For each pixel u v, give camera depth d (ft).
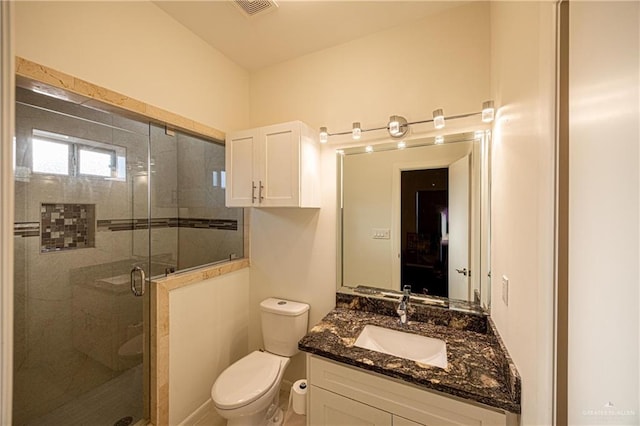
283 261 6.75
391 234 5.60
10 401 1.88
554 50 2.06
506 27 3.52
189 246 7.10
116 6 4.50
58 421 5.30
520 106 2.90
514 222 3.10
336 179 6.10
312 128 6.42
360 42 5.93
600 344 1.51
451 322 4.89
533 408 2.48
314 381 4.29
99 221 5.93
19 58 3.43
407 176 5.46
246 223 7.26
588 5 1.65
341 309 5.86
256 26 5.62
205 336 6.04
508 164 3.40
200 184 7.03
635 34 1.29
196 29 5.73
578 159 1.75
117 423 5.21
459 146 5.03
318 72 6.40
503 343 3.68
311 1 4.94
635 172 1.29
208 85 6.19
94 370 5.51
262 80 7.15
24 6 3.49
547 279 2.11
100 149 5.90
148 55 4.97
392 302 5.44
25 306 5.13
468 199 4.92
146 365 5.18
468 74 4.93
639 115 1.26
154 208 6.63
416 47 5.37
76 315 5.66
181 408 5.47
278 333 6.12
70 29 3.92
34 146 5.16
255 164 5.92
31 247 5.20
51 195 5.41
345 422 4.05
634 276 1.28
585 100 1.68
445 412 3.40
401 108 5.49
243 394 4.72
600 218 1.53
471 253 4.88
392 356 3.96
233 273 6.81
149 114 4.97
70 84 3.91
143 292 5.32
